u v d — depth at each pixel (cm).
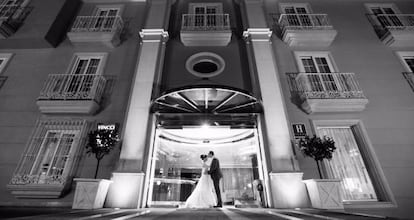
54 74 683
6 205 523
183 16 845
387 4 904
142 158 557
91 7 913
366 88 686
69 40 798
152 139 603
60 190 526
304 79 682
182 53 793
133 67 737
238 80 733
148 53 732
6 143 601
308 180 511
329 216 321
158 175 826
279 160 557
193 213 361
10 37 729
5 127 623
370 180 569
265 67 701
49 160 586
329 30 762
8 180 554
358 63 740
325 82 699
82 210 416
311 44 784
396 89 682
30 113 645
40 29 748
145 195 543
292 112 648
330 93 645
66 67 732
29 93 678
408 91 679
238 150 952
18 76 711
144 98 639
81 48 780
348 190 557
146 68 696
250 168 974
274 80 673
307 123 629
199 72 788
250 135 837
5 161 577
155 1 895
